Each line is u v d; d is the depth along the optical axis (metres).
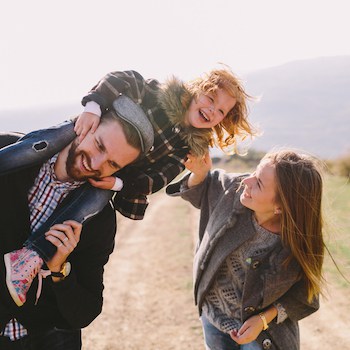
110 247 2.49
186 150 3.15
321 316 6.09
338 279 6.78
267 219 2.90
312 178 2.75
